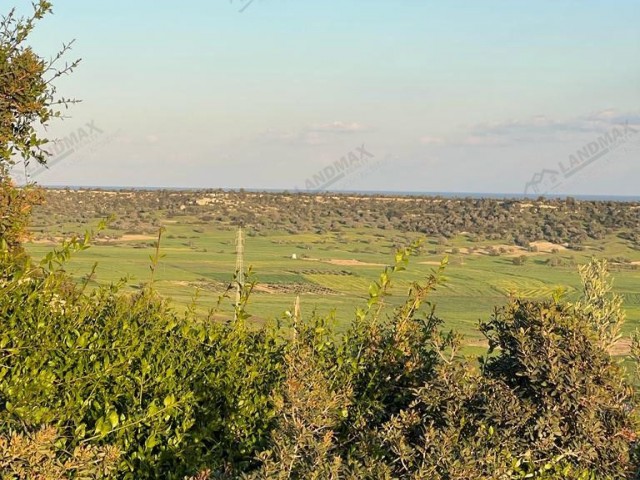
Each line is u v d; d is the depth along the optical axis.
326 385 4.81
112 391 5.29
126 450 4.61
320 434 3.91
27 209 6.72
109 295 6.55
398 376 5.62
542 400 4.31
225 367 6.03
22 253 6.77
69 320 5.67
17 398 4.29
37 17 6.84
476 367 4.72
